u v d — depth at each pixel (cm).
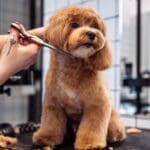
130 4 183
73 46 78
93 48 80
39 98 184
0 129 114
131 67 192
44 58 176
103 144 84
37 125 122
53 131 91
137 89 191
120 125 98
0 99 206
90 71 85
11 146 92
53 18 83
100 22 85
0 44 77
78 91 84
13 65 70
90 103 85
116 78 157
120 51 168
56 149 88
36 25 196
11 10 210
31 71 160
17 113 213
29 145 93
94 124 85
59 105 91
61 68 85
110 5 158
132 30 190
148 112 182
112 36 157
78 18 81
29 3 207
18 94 193
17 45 72
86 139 83
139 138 104
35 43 76
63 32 80
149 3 199
